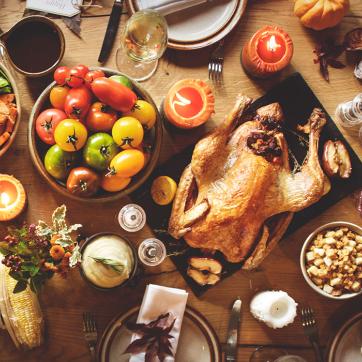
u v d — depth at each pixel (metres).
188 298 1.74
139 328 1.64
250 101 1.59
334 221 1.79
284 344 1.78
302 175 1.62
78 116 1.52
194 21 1.74
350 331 1.77
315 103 1.77
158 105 1.75
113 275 1.61
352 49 1.78
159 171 1.73
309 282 1.68
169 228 1.62
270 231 1.68
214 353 1.72
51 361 1.71
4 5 1.69
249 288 1.76
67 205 1.71
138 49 1.61
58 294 1.71
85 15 1.72
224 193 1.57
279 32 1.68
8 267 1.52
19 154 1.69
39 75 1.57
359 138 1.80
